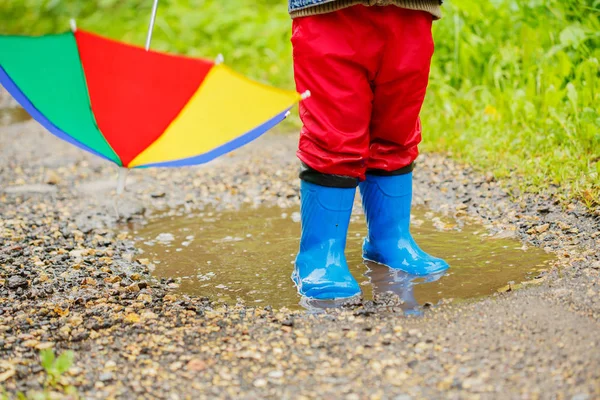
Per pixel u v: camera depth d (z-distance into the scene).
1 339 2.72
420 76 2.90
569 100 4.54
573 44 4.74
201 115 2.51
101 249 3.76
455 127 5.15
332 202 3.02
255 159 5.32
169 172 5.15
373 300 2.96
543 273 3.08
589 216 3.62
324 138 2.90
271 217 4.16
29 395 2.34
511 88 5.05
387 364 2.42
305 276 3.11
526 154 4.47
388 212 3.26
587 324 2.55
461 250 3.46
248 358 2.53
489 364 2.37
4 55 2.40
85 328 2.80
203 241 3.83
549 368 2.32
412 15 2.81
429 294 2.99
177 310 2.95
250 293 3.13
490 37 5.41
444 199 4.17
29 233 4.02
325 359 2.49
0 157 5.69
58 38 2.37
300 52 2.87
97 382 2.41
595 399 2.14
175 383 2.39
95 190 4.83
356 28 2.76
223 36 8.25
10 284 3.23
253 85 2.43
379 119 3.02
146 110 2.49
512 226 3.67
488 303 2.82
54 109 2.52
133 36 8.70
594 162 4.15
